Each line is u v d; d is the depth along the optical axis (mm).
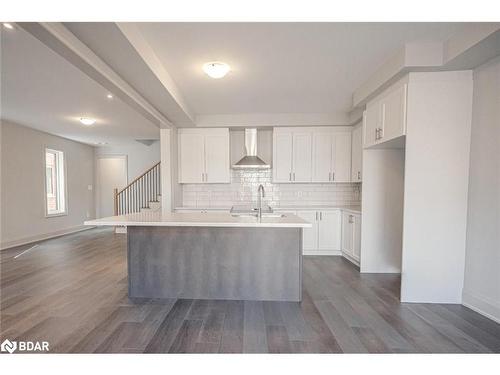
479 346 2043
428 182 2740
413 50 2537
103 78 2490
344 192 5312
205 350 1983
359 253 4023
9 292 3059
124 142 7434
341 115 4816
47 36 1814
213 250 2953
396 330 2275
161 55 2691
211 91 3732
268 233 2920
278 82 3410
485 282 2520
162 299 2932
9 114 4633
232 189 5414
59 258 4484
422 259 2791
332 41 2455
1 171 5051
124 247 5285
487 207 2494
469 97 2656
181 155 5109
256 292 2936
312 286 3324
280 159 5004
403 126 2789
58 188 6785
